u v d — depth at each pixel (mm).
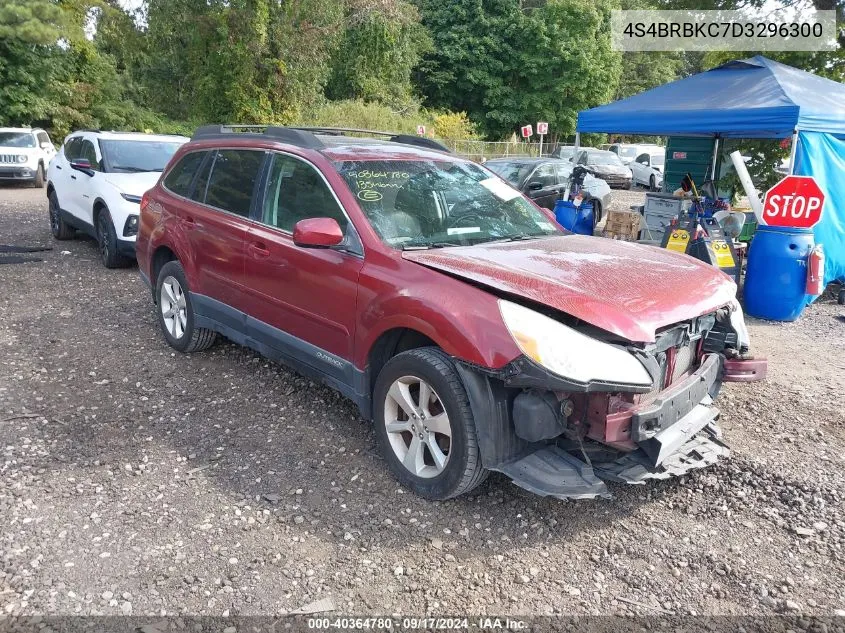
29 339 5922
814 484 3814
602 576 3023
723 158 11906
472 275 3340
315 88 25562
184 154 5699
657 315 3205
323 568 2998
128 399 4715
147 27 25344
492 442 3180
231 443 4121
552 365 2924
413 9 32531
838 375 5766
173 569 2939
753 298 7715
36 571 2881
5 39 23953
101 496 3484
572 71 37250
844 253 8414
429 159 4586
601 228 13852
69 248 10188
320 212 4086
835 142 8445
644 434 3133
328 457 3975
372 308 3623
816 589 2969
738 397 5180
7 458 3811
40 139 20641
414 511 3445
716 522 3461
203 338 5469
